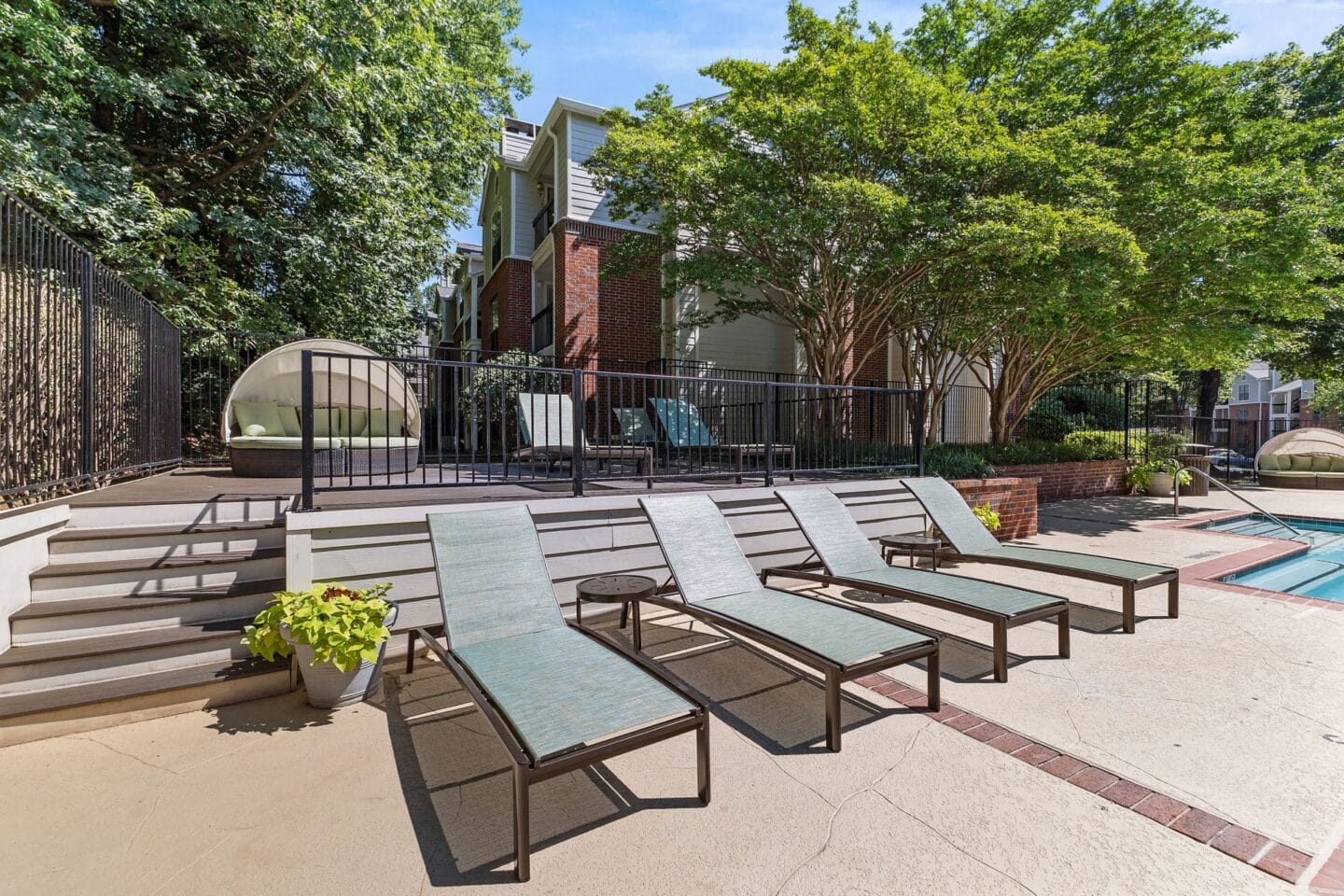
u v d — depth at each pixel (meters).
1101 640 3.82
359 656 2.80
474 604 2.94
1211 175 7.25
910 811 2.08
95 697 2.67
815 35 8.02
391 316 10.87
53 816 2.07
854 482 6.04
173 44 7.71
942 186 7.59
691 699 2.19
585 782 2.30
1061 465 10.91
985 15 9.07
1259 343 8.70
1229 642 3.76
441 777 2.34
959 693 3.05
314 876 1.79
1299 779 2.25
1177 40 8.69
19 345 3.22
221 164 9.42
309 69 7.95
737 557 3.87
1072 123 7.70
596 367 11.53
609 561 4.43
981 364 13.31
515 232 14.27
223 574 3.47
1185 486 11.62
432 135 10.96
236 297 8.65
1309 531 8.21
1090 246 7.16
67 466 3.75
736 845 1.92
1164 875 1.75
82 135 6.83
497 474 6.52
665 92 8.70
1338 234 10.66
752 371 12.64
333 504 3.76
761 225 7.56
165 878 1.78
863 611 3.28
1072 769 2.34
